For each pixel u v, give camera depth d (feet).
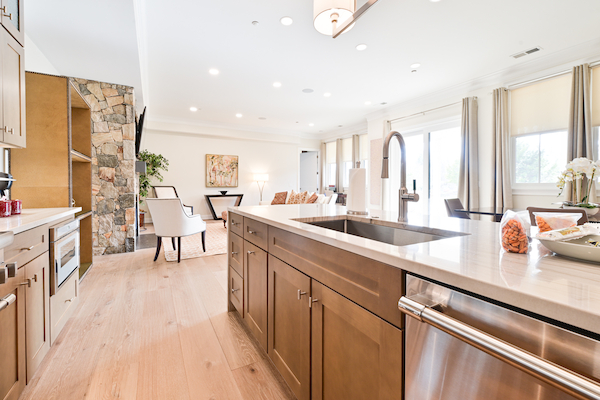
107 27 8.25
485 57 11.39
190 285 8.68
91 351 5.21
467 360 1.73
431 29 9.40
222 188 25.23
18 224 4.13
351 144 25.75
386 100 17.24
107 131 12.45
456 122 15.24
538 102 11.79
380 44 10.40
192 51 10.98
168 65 12.23
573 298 1.36
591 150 10.01
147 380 4.46
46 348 4.83
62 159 7.39
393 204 19.19
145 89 15.11
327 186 29.14
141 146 21.93
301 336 3.70
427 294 2.01
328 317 3.17
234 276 6.56
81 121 9.85
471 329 1.64
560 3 8.07
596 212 7.34
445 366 1.87
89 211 10.02
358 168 5.45
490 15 8.62
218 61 11.87
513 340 1.54
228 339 5.67
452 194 15.61
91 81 12.17
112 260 11.39
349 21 5.60
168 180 22.97
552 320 1.40
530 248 2.48
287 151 28.09
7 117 5.01
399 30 9.45
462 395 1.77
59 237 5.49
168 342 5.54
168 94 16.12
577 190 10.11
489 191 13.50
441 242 2.76
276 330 4.44
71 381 4.41
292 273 3.90
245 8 8.33
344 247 2.82
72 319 6.43
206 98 16.89
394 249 2.45
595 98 10.21
